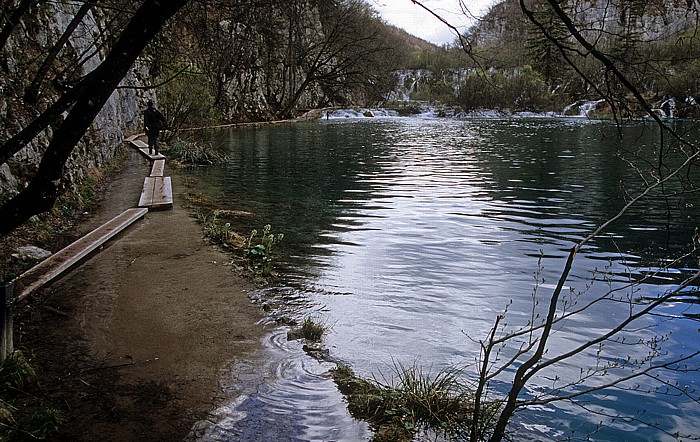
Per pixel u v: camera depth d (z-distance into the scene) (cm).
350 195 1323
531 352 488
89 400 398
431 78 6469
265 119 4525
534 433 369
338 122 4656
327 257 791
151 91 3114
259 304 599
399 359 476
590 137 3006
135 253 787
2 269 671
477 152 2330
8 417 355
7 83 892
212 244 843
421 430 371
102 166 1586
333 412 392
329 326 543
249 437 360
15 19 502
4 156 379
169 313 567
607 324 554
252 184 1491
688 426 379
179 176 1625
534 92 4969
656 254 809
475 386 427
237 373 444
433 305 605
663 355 484
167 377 435
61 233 900
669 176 291
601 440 362
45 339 497
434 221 1035
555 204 1198
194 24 605
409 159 2091
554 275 713
